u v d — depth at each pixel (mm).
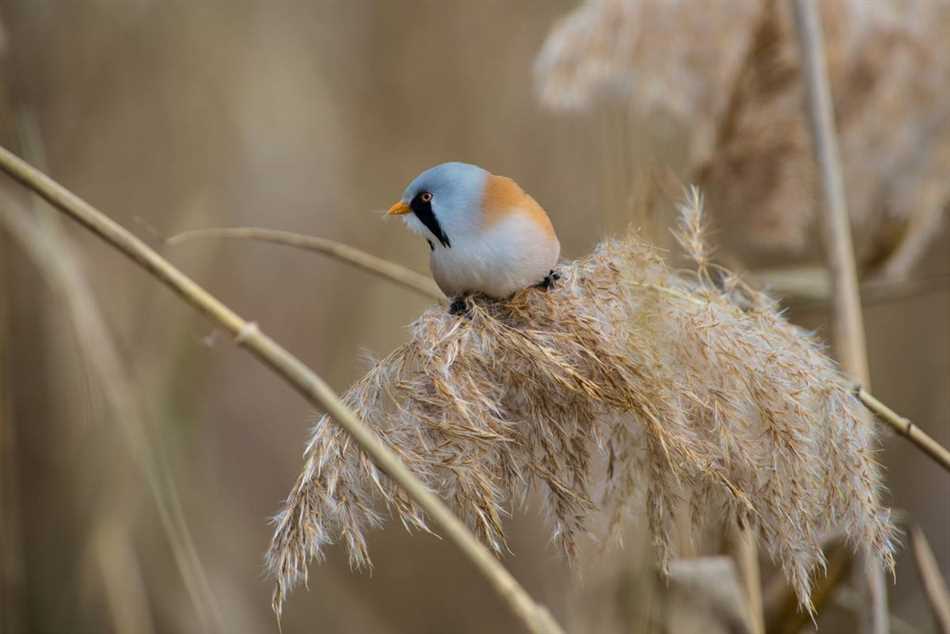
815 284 7250
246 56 11102
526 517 9406
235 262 11258
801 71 6344
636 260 4848
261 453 11406
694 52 7605
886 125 8109
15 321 9219
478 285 5766
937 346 12398
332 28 12336
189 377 9016
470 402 4359
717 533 5996
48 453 9117
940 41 7965
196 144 10523
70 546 8750
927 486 11773
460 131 11859
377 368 4555
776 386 4531
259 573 10297
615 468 4746
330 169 11516
